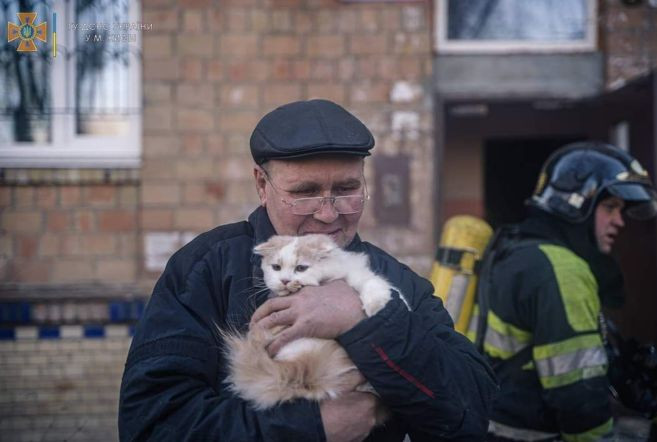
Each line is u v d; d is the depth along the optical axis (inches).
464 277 123.4
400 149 221.9
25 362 218.5
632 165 124.8
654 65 230.4
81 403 219.1
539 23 239.9
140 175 220.1
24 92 224.1
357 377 72.3
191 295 77.2
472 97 234.1
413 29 221.6
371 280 76.3
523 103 241.9
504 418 113.4
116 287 218.5
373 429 75.9
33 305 217.2
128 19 222.4
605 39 232.1
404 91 221.8
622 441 134.3
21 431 218.5
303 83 221.1
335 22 220.5
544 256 113.1
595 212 123.6
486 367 80.0
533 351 111.0
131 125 226.7
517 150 342.6
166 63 219.9
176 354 72.3
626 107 225.6
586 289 110.2
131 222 221.6
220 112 220.5
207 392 72.4
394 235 221.9
